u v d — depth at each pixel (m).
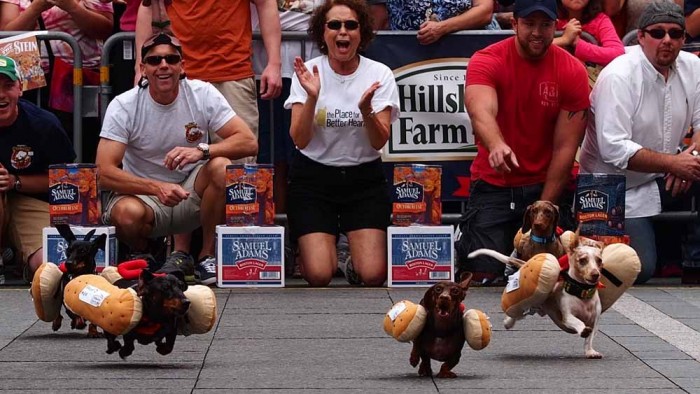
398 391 7.23
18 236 12.08
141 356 8.35
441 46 12.90
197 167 12.02
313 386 7.37
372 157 11.98
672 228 12.88
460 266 12.15
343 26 11.69
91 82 13.27
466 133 12.98
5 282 12.23
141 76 11.88
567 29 12.90
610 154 11.77
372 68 11.96
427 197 11.75
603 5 13.44
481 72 11.70
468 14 12.88
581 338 9.09
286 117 12.96
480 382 7.50
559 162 11.73
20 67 12.66
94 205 11.31
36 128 11.86
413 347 7.66
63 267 8.73
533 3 11.42
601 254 8.35
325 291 11.44
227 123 11.83
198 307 7.87
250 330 9.38
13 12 13.38
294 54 12.95
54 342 8.87
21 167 11.90
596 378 7.64
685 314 10.20
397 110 12.05
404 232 11.66
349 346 8.77
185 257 8.56
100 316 7.72
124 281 8.12
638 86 11.84
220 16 12.38
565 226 11.72
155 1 12.35
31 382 7.44
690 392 7.22
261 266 11.63
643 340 9.03
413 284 11.69
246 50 12.56
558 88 11.70
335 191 11.96
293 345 8.79
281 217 12.90
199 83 11.80
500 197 11.91
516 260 8.77
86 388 7.26
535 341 9.00
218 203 11.84
